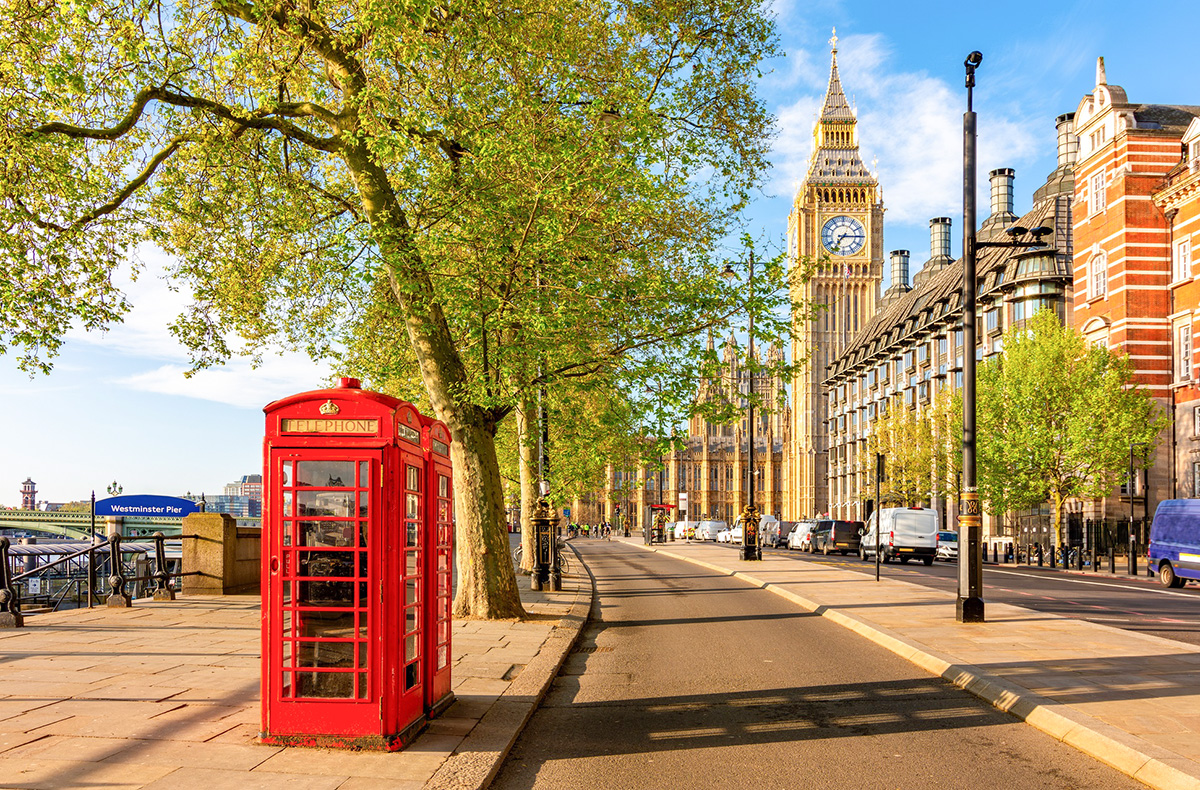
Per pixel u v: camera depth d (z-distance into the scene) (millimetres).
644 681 10969
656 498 153500
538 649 12766
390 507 7207
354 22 13367
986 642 13109
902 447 59875
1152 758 6770
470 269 14898
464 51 13883
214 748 6969
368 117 13031
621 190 15609
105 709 8227
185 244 17312
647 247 17469
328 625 7152
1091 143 50031
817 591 22469
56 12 13086
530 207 14398
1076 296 51375
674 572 34000
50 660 10922
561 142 13836
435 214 14977
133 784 6027
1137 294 46094
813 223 125312
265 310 18438
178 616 15422
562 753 7562
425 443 8328
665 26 16859
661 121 14531
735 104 18125
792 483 134500
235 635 13141
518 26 14148
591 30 16547
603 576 32219
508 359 15180
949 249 103438
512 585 16703
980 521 15781
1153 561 28203
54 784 5988
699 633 15602
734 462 155375
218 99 14961
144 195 16172
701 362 15773
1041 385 44406
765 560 40250
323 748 7062
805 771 6988
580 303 14836
